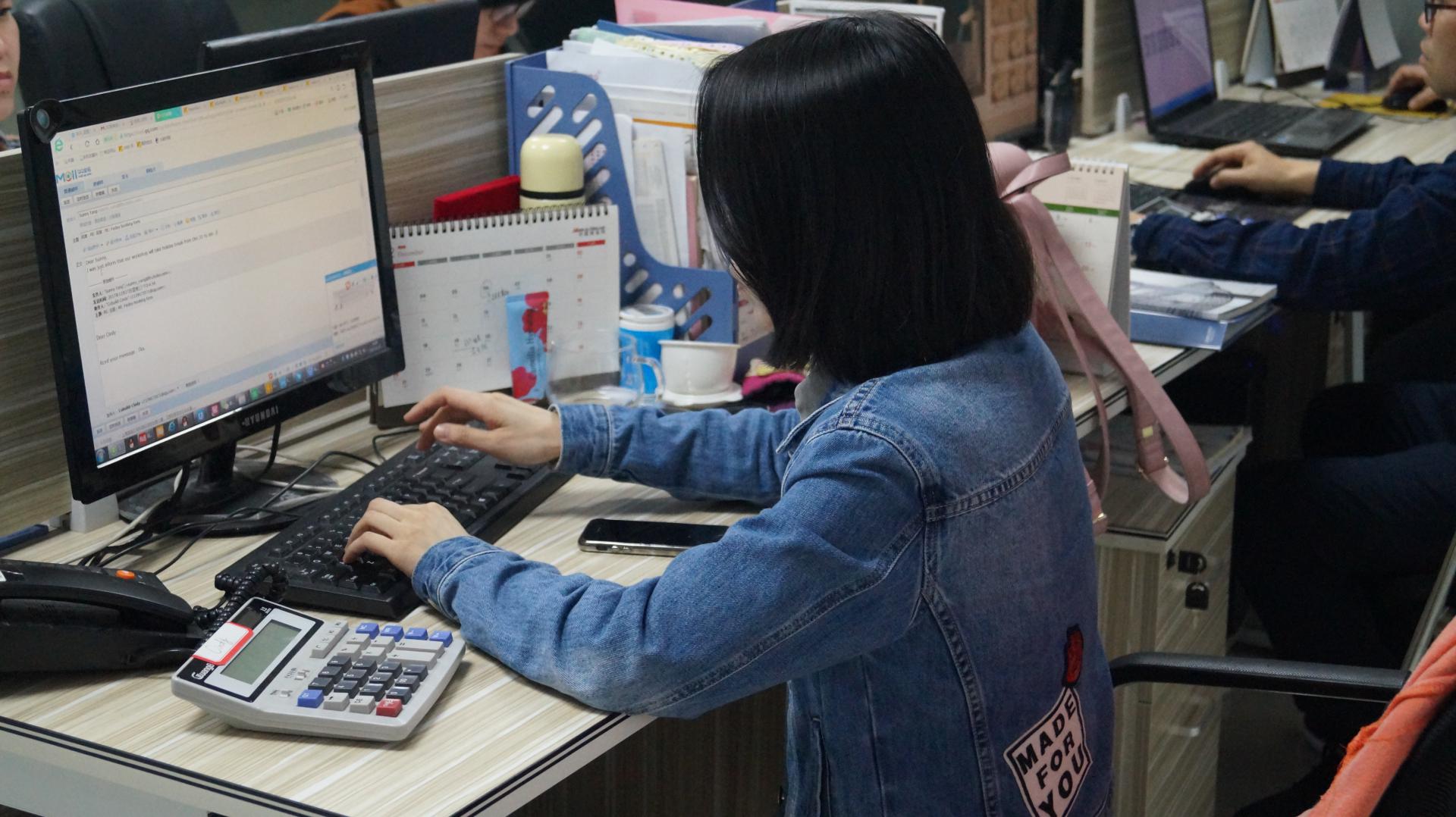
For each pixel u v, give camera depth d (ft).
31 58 7.69
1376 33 11.53
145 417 4.18
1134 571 6.02
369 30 5.96
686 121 5.69
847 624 3.14
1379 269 6.70
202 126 4.22
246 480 4.86
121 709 3.51
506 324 5.50
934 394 3.20
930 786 3.39
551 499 4.79
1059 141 9.49
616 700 3.38
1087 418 5.33
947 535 3.17
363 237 4.95
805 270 3.24
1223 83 11.13
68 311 3.88
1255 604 7.20
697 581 3.26
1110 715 3.78
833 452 3.17
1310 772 7.00
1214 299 6.35
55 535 4.51
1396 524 6.68
